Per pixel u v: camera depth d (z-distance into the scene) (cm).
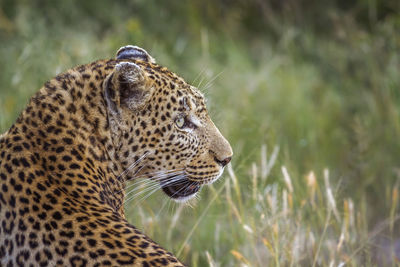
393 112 1623
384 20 2167
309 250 1041
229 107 1589
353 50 2002
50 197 678
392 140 1541
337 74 1977
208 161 828
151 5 2123
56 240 652
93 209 685
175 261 655
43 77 1465
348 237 1002
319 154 1522
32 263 657
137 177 802
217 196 1084
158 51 1689
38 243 657
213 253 1154
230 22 2236
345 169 1455
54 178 694
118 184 767
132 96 750
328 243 1019
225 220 1198
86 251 643
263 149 1099
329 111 1761
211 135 828
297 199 1154
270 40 2222
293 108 1686
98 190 716
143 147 773
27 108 735
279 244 986
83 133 730
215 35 2125
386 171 1442
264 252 1092
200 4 2259
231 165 1140
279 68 1945
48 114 723
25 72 1480
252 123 1512
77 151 718
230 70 1816
